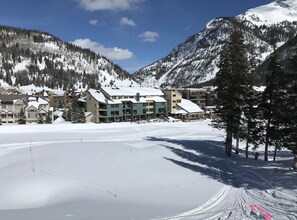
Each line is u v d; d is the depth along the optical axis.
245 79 36.41
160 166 31.17
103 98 100.31
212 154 40.12
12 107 100.44
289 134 29.83
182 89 142.50
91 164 31.67
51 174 28.34
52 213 18.47
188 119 108.88
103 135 59.62
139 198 22.06
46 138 53.56
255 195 21.06
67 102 137.12
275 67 31.70
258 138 36.06
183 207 18.97
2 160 34.88
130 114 103.94
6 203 22.30
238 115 37.28
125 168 30.33
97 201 21.56
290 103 27.34
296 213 16.42
